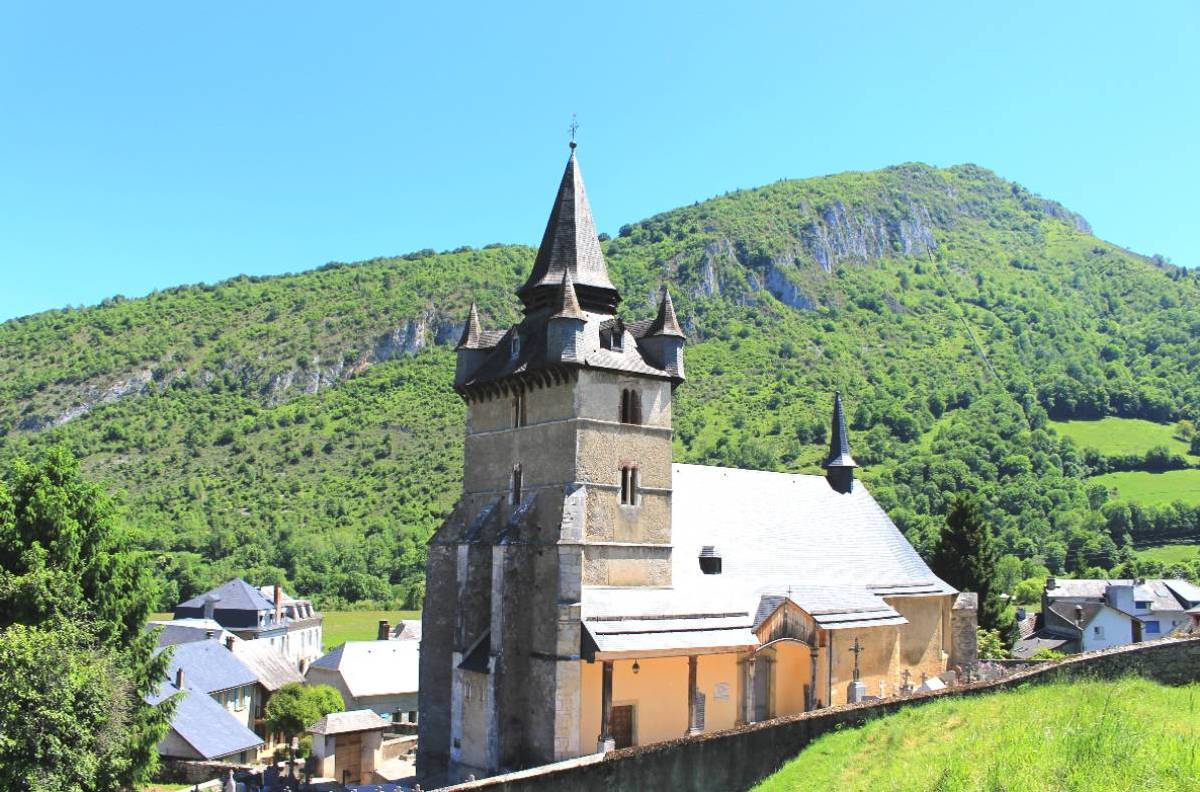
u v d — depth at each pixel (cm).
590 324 5381
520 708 5000
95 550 4925
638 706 5084
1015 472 18688
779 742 3447
